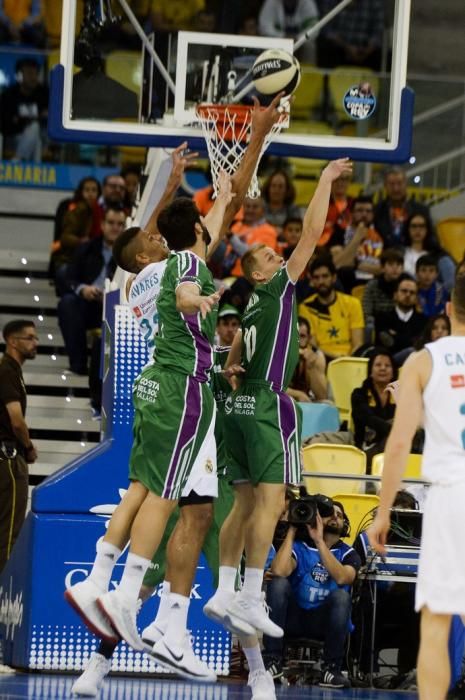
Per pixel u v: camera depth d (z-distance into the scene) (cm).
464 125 2095
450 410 622
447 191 2094
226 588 816
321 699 902
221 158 1140
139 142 1151
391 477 627
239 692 919
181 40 1174
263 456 809
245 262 860
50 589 999
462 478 612
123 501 777
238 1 1190
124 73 1165
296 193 2119
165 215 798
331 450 1323
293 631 1071
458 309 651
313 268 1691
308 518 1062
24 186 2222
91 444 1594
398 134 1169
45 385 1694
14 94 2219
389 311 1709
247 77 1167
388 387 823
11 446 1269
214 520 970
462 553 603
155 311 891
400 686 1077
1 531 1258
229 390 868
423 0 2150
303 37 1193
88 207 1911
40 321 1862
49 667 998
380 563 1074
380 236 1875
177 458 771
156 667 1014
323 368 1526
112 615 746
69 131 1149
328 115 1176
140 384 785
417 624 1112
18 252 2039
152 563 923
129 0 1174
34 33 2225
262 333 820
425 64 2152
